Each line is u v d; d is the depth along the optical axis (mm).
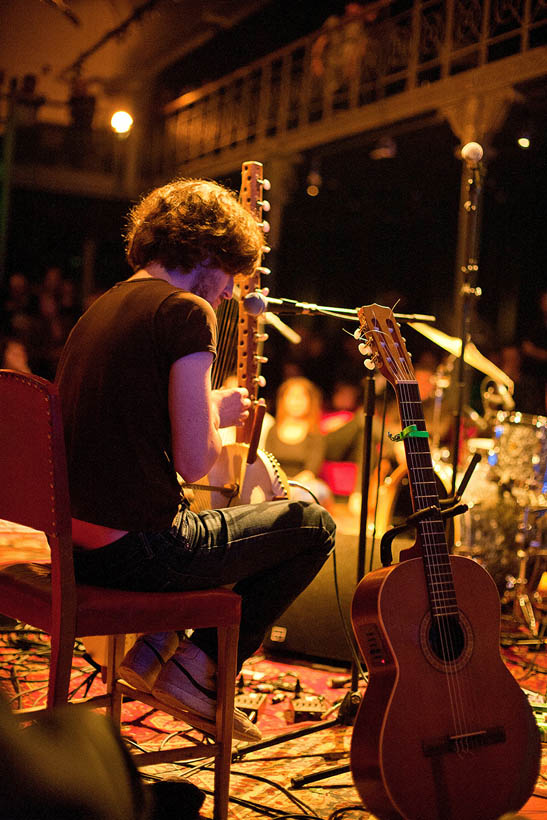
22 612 1822
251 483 2410
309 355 9828
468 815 1807
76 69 12031
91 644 2596
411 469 2004
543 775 2285
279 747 2443
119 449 1757
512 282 10320
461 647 1894
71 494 1802
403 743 1765
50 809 820
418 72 8797
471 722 1842
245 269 1942
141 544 1793
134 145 12945
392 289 11906
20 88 11688
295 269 12820
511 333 10305
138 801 969
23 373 1717
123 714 2643
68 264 13094
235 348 2430
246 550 1936
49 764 851
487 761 1842
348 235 12312
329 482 6422
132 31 11555
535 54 7156
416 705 1796
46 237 12938
